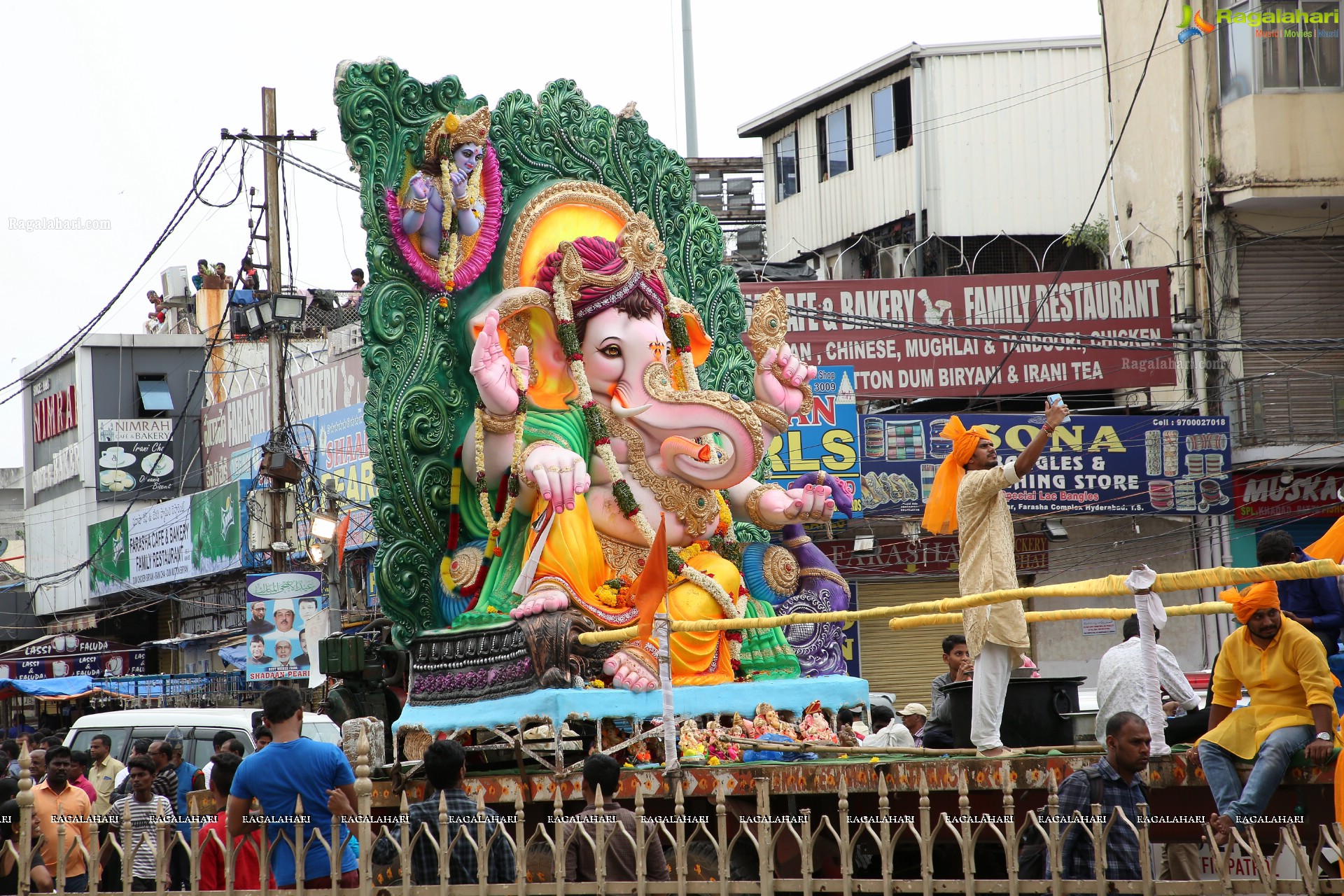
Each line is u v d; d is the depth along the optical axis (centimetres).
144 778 1085
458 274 1156
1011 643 916
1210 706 755
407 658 1261
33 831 868
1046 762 771
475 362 1091
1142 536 2291
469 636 1076
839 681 1135
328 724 1695
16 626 3484
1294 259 2314
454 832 737
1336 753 687
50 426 3509
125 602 3188
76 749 1600
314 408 2703
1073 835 663
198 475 3266
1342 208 2305
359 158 1137
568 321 1144
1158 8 2425
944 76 2714
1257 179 2239
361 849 718
